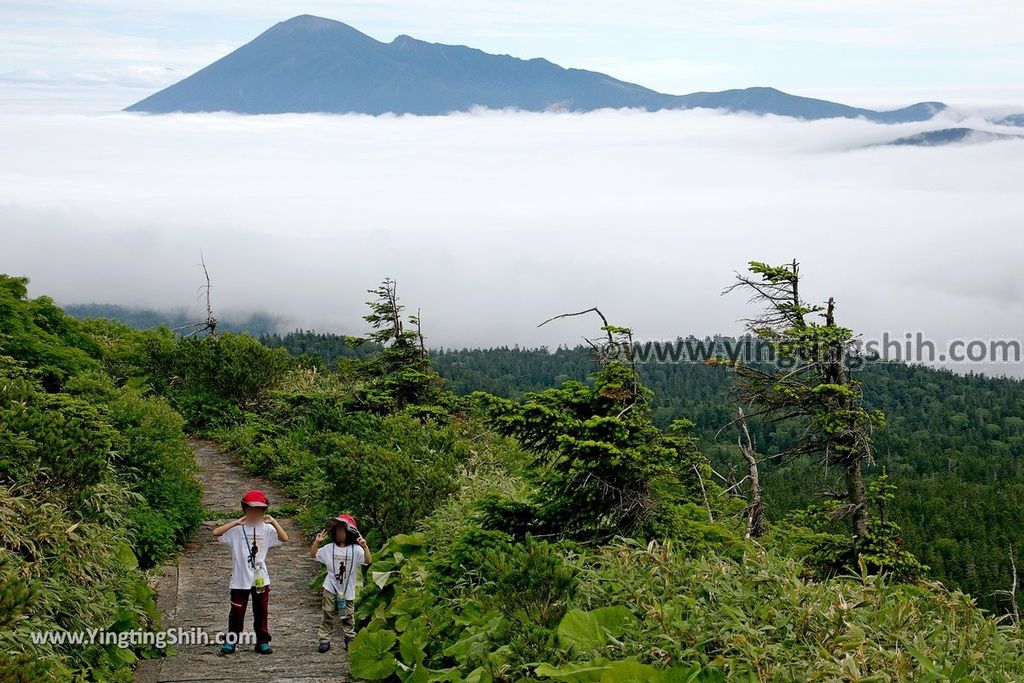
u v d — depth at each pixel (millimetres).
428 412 18656
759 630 6938
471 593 8492
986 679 6758
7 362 14109
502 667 6949
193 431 21234
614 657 6926
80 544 8266
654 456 10297
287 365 24406
